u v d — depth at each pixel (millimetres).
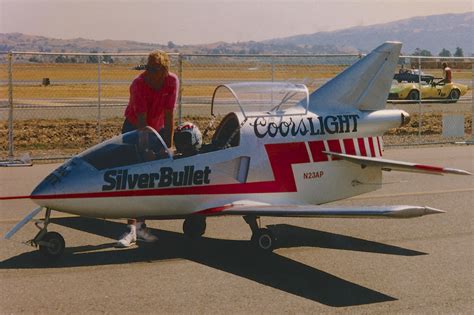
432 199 13336
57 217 11625
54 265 8875
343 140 10742
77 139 22234
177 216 9648
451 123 23312
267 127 10109
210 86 53500
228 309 7320
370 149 11039
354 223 11305
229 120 10250
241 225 11117
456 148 20844
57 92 46219
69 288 7980
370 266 8914
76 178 8914
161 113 10469
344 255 9438
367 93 11078
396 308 7367
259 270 8727
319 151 10508
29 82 60594
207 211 9492
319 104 10758
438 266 8914
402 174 16125
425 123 28219
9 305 7438
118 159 9156
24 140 21984
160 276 8445
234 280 8305
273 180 10102
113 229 10812
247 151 9891
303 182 10367
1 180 15078
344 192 10805
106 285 8094
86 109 33375
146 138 9367
